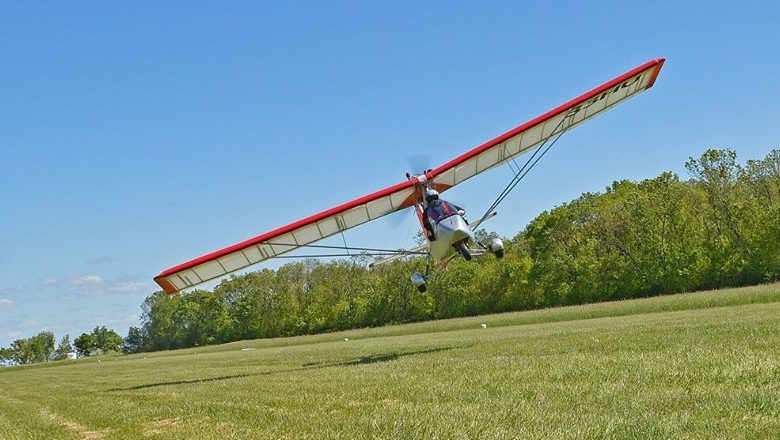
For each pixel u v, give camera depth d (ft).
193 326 342.03
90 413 37.58
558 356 40.45
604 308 130.00
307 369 55.72
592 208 211.61
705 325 52.85
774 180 190.29
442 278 229.45
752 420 18.60
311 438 21.79
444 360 46.47
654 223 190.90
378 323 250.98
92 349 509.76
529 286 215.31
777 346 33.14
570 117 59.00
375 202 55.62
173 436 25.43
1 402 56.70
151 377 69.51
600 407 22.65
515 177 59.72
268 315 305.53
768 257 168.04
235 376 57.72
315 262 305.94
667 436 17.71
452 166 56.34
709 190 188.75
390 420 23.58
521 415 22.40
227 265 57.36
